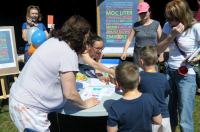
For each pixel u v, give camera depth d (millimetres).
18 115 2676
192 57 3129
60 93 2670
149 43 4828
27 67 2715
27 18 5883
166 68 3400
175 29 2951
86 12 11867
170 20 3037
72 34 2533
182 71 3146
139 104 2479
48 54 2586
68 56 2533
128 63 2594
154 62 2928
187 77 3191
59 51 2557
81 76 3477
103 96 2967
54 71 2572
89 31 2607
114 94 3012
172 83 3348
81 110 2693
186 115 3242
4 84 5141
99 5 6207
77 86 3229
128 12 6145
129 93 2543
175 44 3211
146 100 2504
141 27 4852
